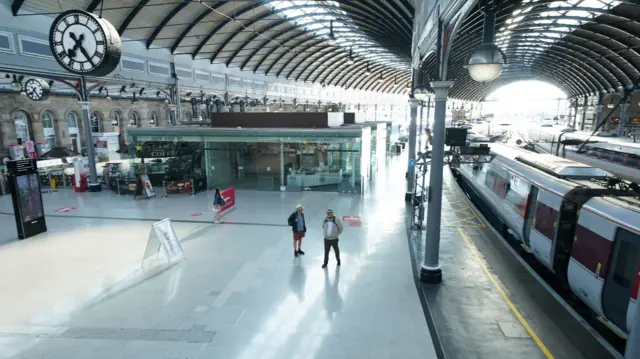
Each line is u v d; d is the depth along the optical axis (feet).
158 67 94.17
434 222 32.53
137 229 49.67
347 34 133.39
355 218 54.39
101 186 77.41
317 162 73.26
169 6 81.76
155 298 30.63
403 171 98.68
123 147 106.73
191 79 106.83
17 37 61.26
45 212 58.85
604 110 151.43
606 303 24.34
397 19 89.51
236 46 116.88
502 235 50.21
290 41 132.16
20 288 32.73
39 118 101.24
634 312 20.54
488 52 21.01
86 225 51.65
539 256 35.55
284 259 38.78
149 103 134.72
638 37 79.97
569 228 31.27
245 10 93.66
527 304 29.53
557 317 27.55
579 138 96.12
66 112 108.58
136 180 73.31
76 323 26.99
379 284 32.89
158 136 77.00
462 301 29.91
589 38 98.73
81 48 31.14
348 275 34.76
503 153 58.34
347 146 69.97
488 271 35.99
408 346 23.85
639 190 31.14
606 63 119.24
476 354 23.08
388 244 43.37
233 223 52.13
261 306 29.07
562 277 32.37
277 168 77.05
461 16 24.61
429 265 33.32
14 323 27.07
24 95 96.78
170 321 27.07
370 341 24.40
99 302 30.01
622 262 23.17
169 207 61.77
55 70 67.62
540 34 104.58
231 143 76.84
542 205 35.22
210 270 36.14
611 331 26.78
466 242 44.62
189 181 71.61
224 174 80.12
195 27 95.20
